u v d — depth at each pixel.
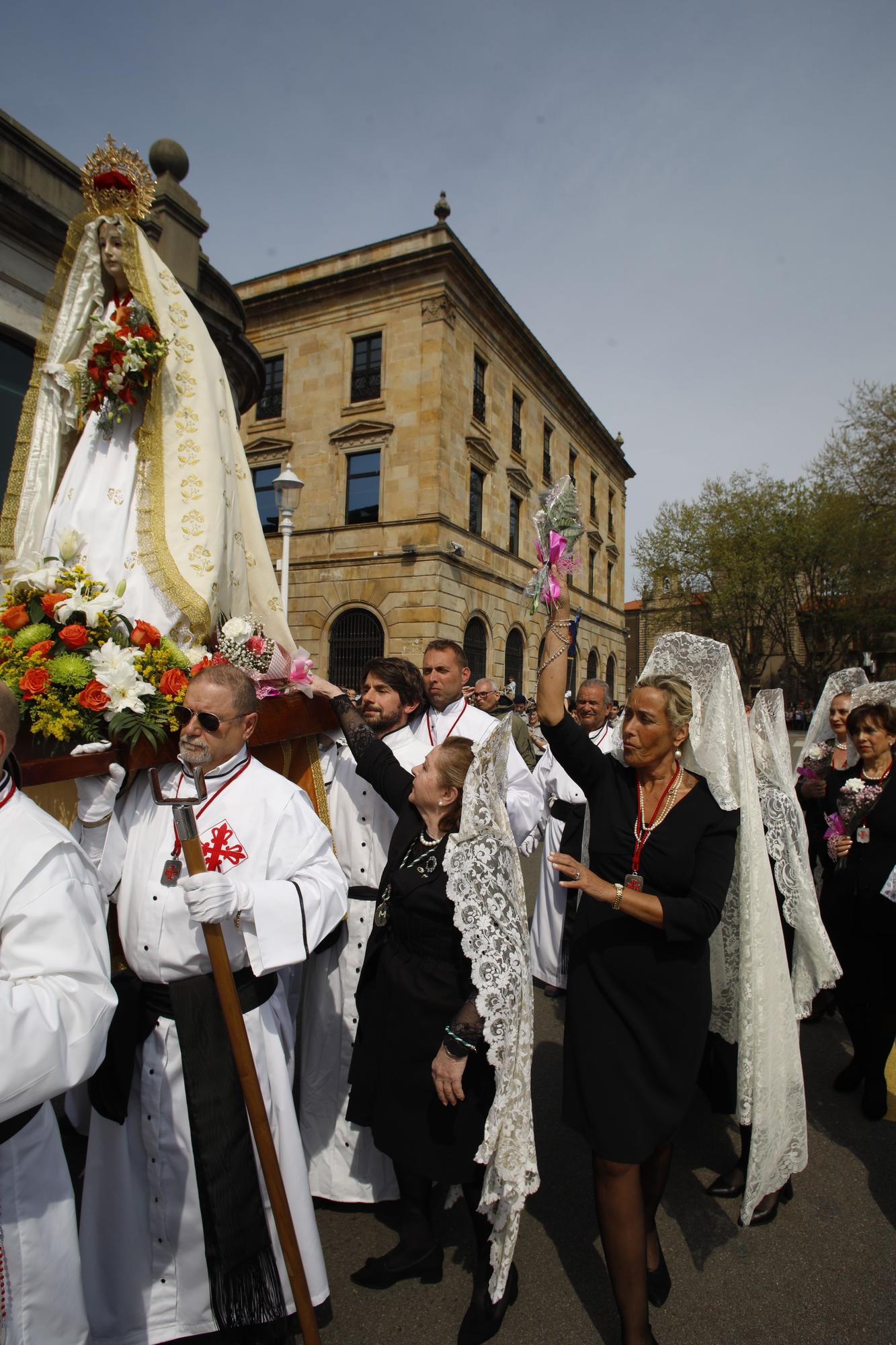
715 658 2.49
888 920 3.38
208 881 1.81
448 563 19.75
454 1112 2.22
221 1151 1.92
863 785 3.78
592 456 31.61
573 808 4.44
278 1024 2.20
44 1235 1.55
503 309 22.03
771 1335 2.20
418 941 2.29
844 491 25.95
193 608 2.62
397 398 19.86
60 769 1.89
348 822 2.88
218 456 2.91
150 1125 2.00
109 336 2.64
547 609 2.53
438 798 2.32
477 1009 2.05
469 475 20.95
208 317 7.24
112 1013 1.59
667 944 2.21
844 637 30.56
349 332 20.59
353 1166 2.67
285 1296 2.08
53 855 1.57
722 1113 3.00
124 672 2.06
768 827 3.38
